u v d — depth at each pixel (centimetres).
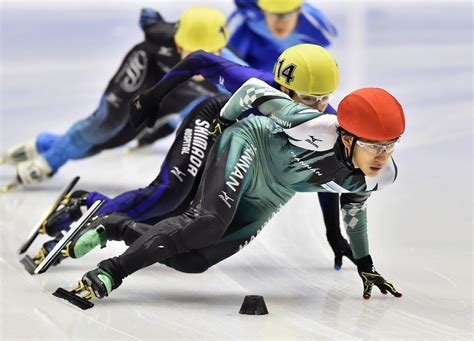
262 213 1316
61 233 1405
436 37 4850
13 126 2670
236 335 1109
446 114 2950
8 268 1439
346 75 3631
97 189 2066
